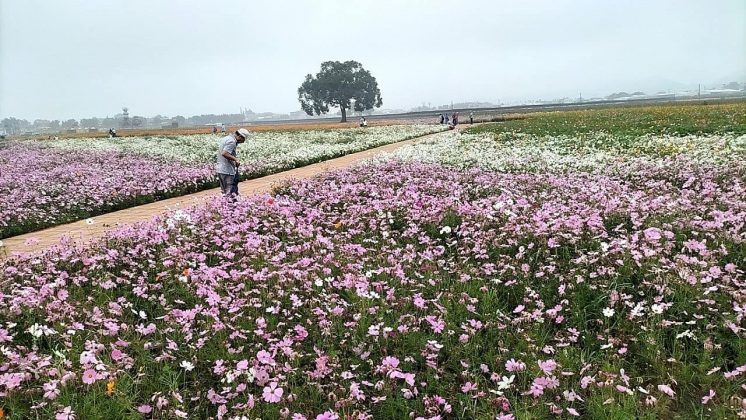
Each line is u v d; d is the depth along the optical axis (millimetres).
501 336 4078
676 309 4168
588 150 15742
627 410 3037
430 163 14109
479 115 85375
